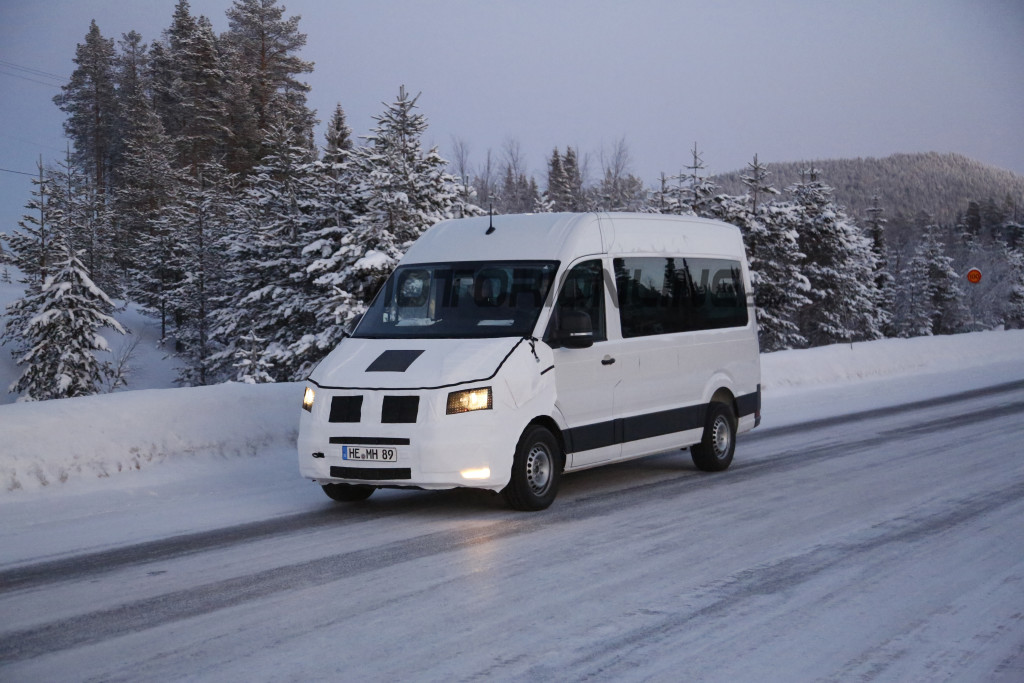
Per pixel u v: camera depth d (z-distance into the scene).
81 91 87.06
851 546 6.70
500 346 7.84
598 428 8.69
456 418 7.43
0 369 44.84
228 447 10.73
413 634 4.89
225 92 73.06
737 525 7.45
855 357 22.53
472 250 8.88
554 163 63.84
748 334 11.01
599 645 4.69
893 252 78.12
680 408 9.73
